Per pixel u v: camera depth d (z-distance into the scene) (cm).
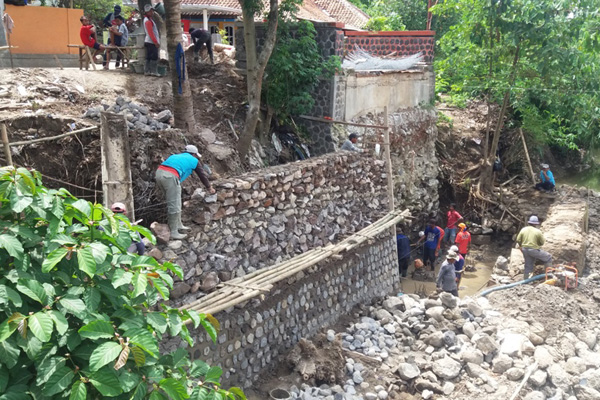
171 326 504
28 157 1005
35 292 429
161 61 1536
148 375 464
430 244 1652
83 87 1310
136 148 1016
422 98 1930
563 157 2412
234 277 949
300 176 1109
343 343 1066
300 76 1438
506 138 2219
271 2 1266
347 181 1292
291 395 908
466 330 1063
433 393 941
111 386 430
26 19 1522
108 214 495
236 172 1252
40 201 463
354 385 950
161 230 838
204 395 501
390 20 2588
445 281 1242
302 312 1074
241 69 1580
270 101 1441
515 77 1903
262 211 1016
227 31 2659
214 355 879
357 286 1271
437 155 2100
